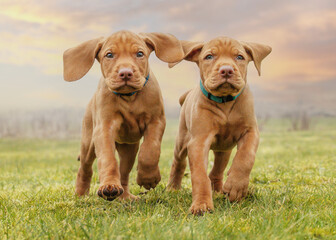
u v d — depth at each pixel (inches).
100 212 156.5
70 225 132.6
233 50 163.8
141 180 174.6
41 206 171.3
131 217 142.3
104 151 164.6
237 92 161.0
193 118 171.3
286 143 602.2
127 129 178.5
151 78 177.2
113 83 157.9
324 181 227.3
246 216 149.9
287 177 247.4
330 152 409.4
